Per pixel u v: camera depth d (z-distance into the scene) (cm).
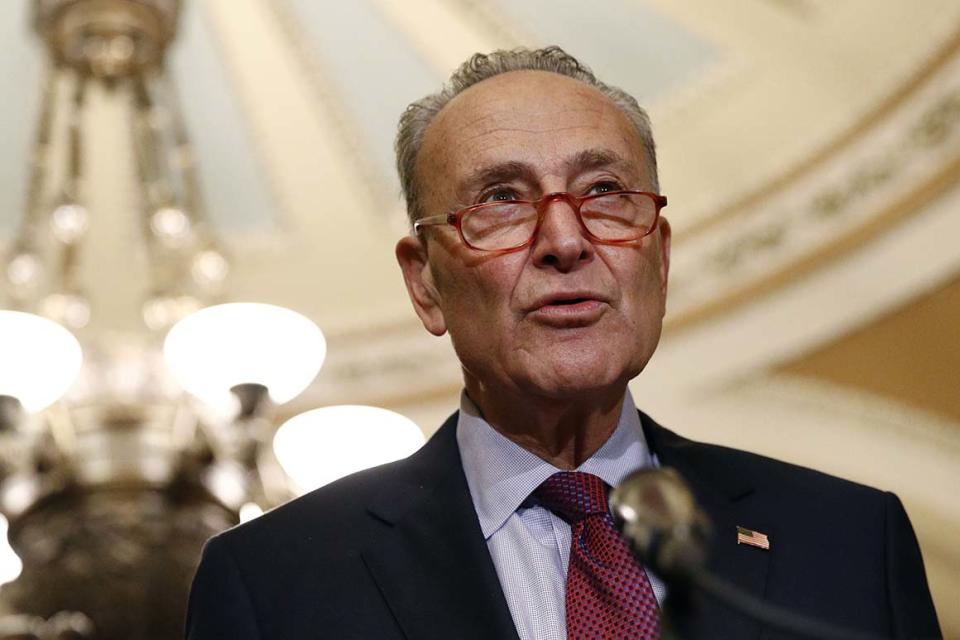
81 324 654
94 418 593
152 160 698
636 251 258
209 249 681
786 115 782
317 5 775
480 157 263
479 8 764
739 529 243
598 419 256
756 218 809
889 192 771
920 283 784
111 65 652
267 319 568
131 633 572
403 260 289
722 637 226
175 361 562
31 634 564
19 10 733
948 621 813
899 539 246
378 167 839
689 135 805
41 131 698
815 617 231
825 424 827
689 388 845
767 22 762
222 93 802
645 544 165
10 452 576
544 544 250
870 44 748
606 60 788
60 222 668
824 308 813
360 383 875
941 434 801
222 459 585
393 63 799
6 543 584
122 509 576
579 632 232
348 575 241
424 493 256
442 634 231
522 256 254
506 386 254
